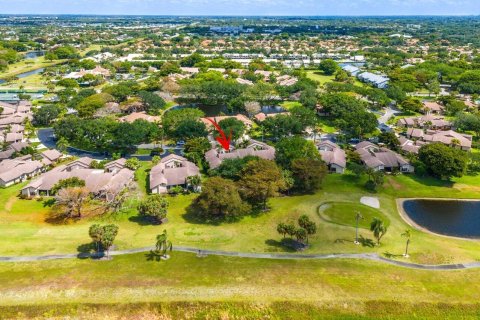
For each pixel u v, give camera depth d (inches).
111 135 5551.2
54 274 2908.5
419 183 4662.9
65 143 5575.8
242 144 5659.5
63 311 2591.0
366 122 6038.4
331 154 5059.1
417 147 5408.5
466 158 4717.0
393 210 4062.5
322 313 2635.3
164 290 2775.6
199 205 3917.3
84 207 4013.3
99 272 2950.3
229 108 7357.3
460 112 6781.5
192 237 3501.5
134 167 4849.9
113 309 2618.1
